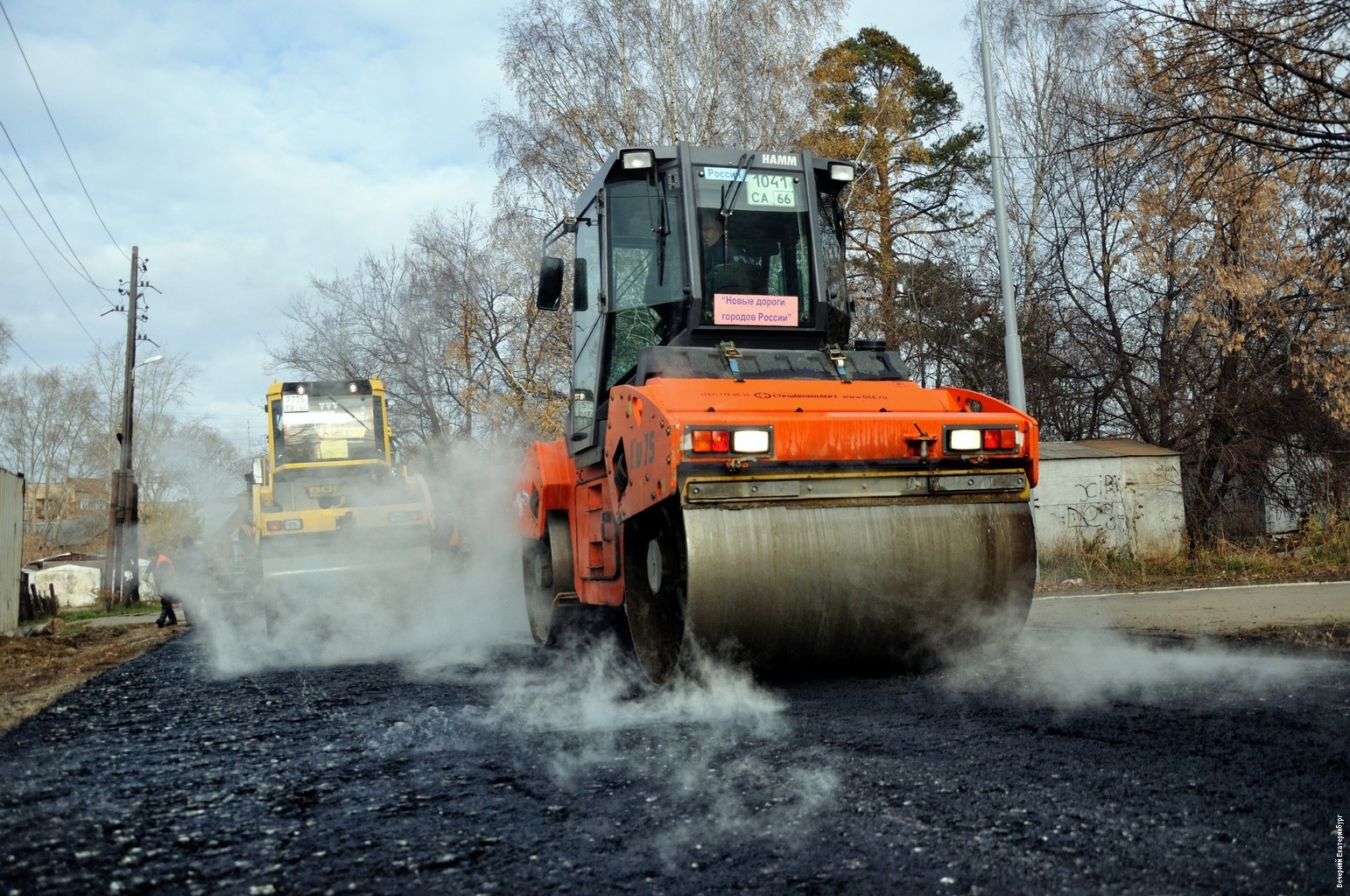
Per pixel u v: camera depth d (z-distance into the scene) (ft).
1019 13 68.85
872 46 107.55
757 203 23.89
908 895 9.05
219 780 14.53
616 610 24.57
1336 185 42.22
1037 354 75.41
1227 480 65.10
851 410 20.15
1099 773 12.61
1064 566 56.34
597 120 72.74
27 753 17.39
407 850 10.86
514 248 77.92
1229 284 52.26
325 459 49.62
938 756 13.76
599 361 25.26
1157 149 42.24
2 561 55.47
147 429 176.96
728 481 18.24
